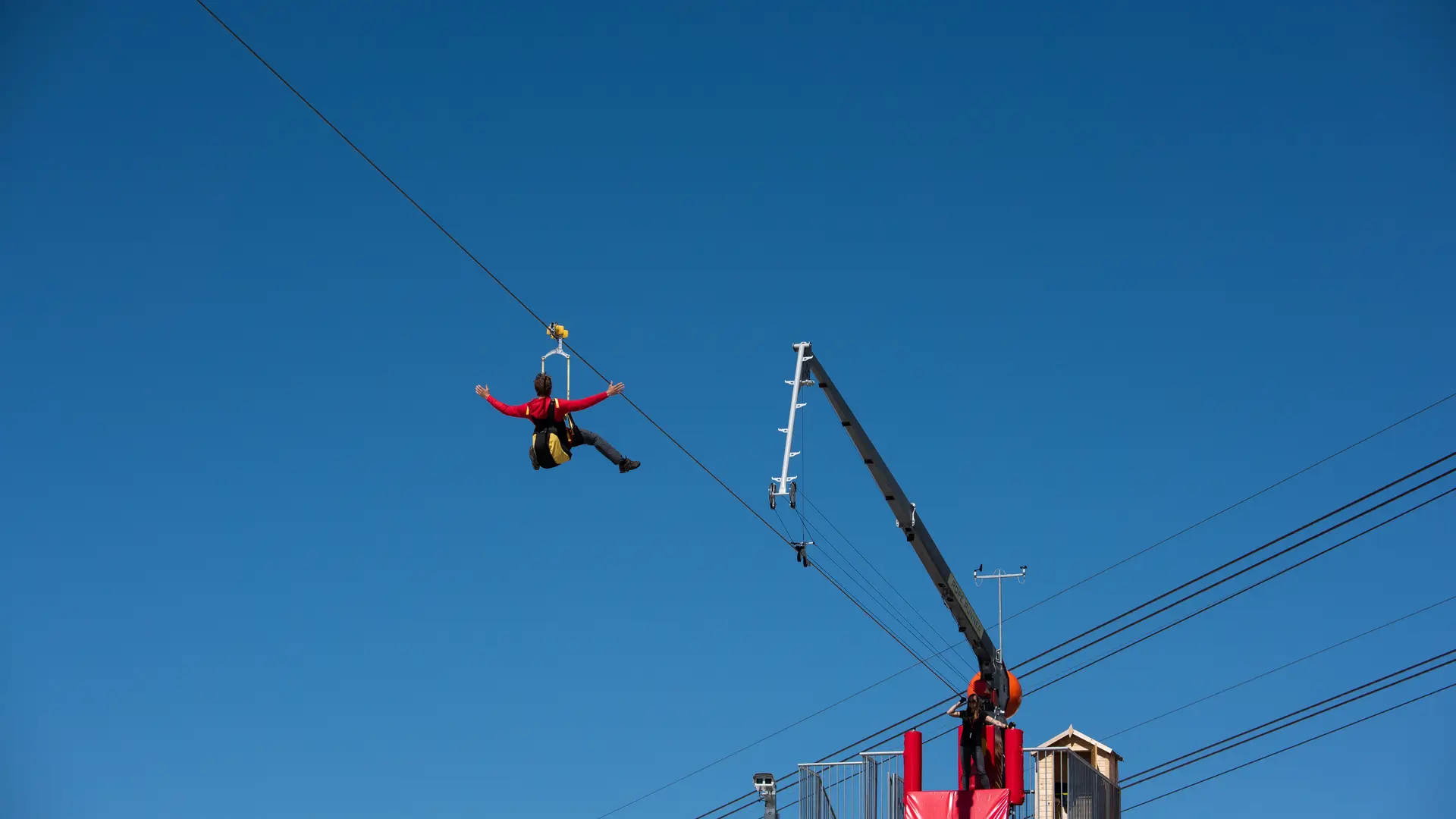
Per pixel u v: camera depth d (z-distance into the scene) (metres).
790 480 22.14
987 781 28.55
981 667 30.33
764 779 28.31
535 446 19.34
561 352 19.80
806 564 24.95
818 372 23.94
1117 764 33.19
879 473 26.39
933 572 28.38
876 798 28.22
